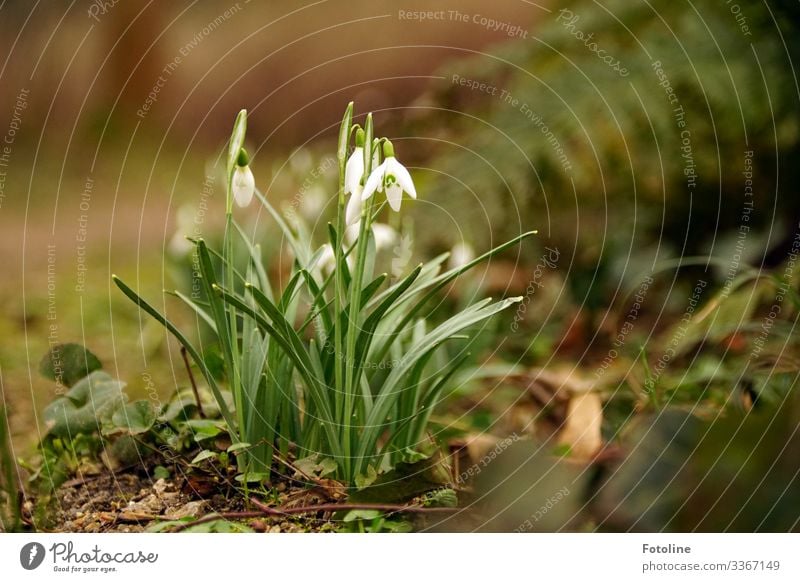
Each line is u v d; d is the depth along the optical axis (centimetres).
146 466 108
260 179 244
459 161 146
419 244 142
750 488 103
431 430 112
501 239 143
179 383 125
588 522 103
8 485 104
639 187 136
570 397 116
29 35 319
